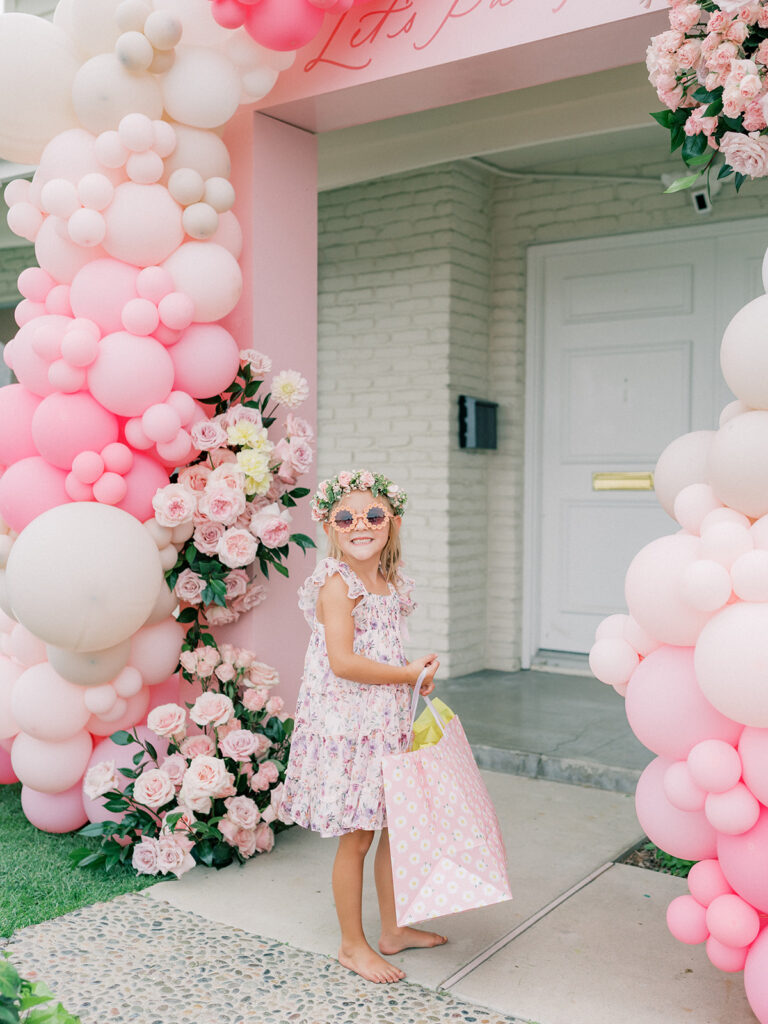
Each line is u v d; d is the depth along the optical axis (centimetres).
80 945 255
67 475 301
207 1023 218
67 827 333
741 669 178
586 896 286
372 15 311
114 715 310
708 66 220
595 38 277
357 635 247
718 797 190
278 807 316
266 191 344
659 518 521
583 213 529
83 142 292
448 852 221
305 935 262
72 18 288
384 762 224
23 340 303
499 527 560
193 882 299
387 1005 226
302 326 359
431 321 532
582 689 508
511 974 240
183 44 295
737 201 483
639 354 522
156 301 292
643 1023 218
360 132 444
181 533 310
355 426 564
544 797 372
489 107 412
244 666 327
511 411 554
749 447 190
